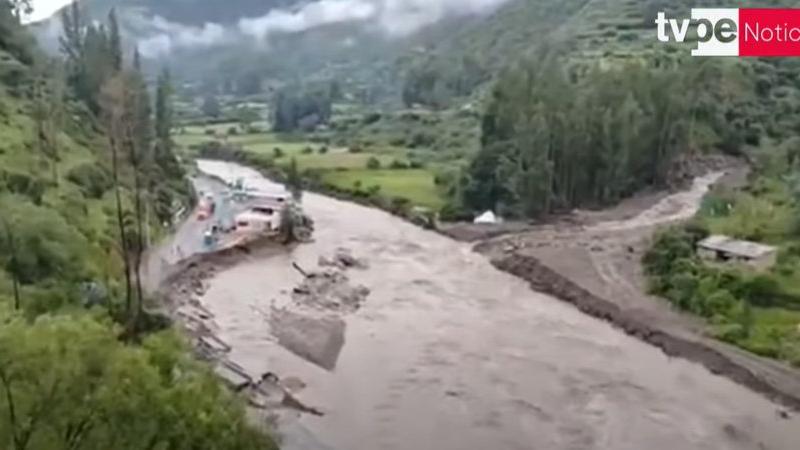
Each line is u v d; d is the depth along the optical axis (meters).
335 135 186.00
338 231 102.19
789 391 55.50
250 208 100.31
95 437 22.05
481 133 119.25
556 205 108.69
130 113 82.62
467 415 51.19
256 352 60.19
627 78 120.19
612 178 111.81
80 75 118.69
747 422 51.59
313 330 65.44
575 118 109.44
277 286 77.88
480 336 65.19
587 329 67.62
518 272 83.00
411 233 102.00
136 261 63.56
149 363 25.88
